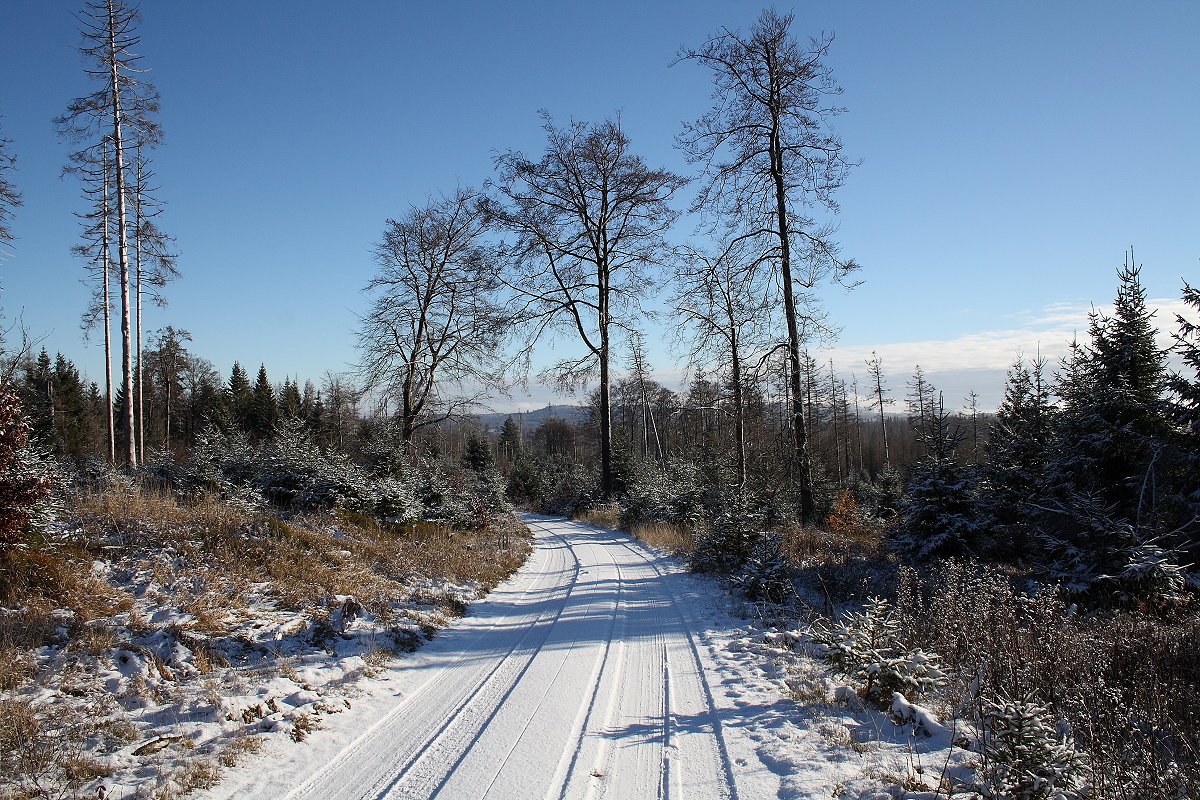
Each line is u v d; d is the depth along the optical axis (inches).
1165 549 365.1
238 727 195.5
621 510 1022.4
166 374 1798.7
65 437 1440.7
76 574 276.7
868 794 158.4
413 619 332.5
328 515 497.4
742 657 283.1
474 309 987.9
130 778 162.2
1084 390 428.8
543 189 1023.6
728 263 696.4
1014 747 155.6
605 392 1131.3
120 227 823.7
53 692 197.9
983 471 538.0
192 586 301.4
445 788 165.6
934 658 223.8
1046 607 259.6
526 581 502.3
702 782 168.1
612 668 266.5
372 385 981.8
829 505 1003.9
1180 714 189.8
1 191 754.2
